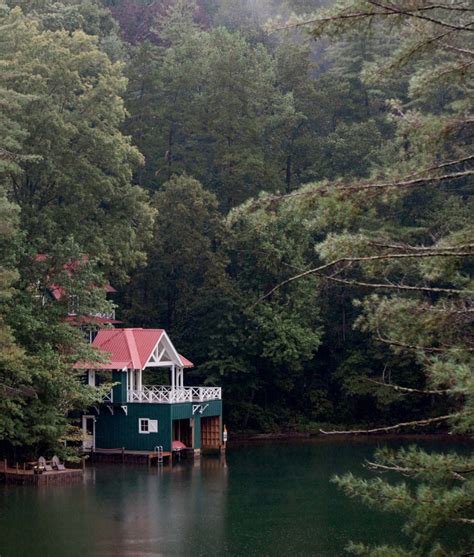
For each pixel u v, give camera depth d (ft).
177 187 192.65
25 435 124.67
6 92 115.85
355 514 102.53
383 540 88.43
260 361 192.65
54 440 128.26
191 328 195.11
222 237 188.34
